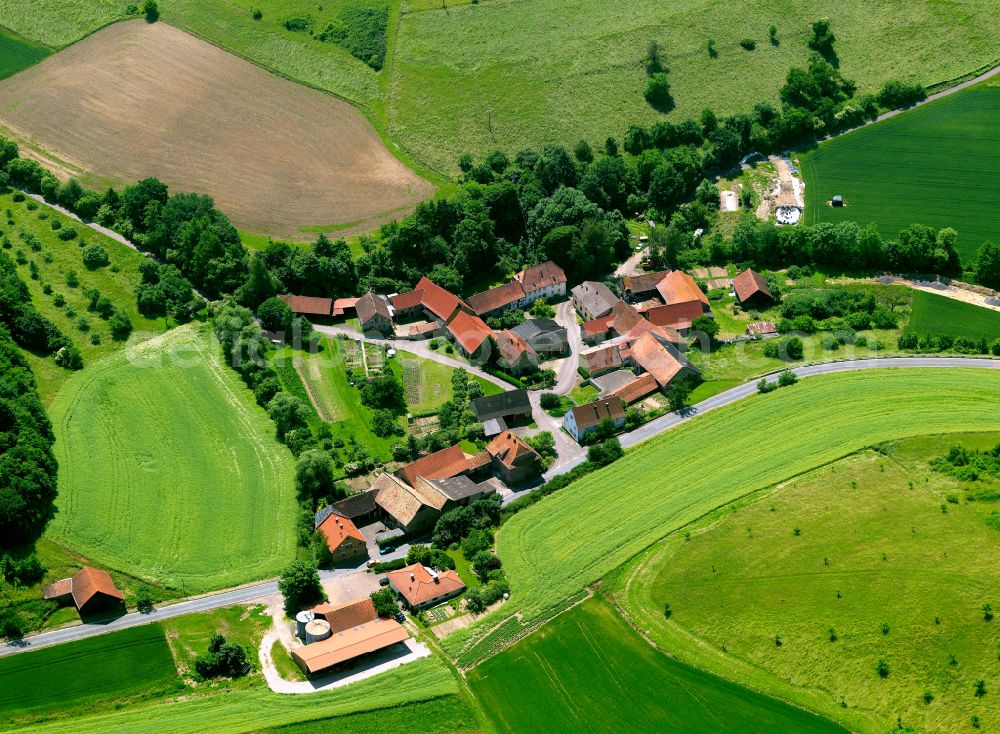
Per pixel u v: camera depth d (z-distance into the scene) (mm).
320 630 148875
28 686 142000
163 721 137250
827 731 135250
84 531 164750
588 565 162250
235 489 177125
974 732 133125
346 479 179625
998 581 151250
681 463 182125
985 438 181250
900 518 164750
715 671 144125
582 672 144875
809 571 156625
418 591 156250
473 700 140875
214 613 155125
